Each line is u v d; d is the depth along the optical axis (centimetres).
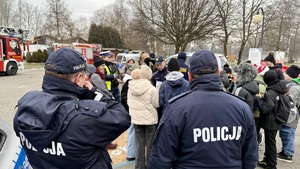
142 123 346
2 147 204
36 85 1318
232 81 644
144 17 2397
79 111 132
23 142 139
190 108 167
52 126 128
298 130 604
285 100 367
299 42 4209
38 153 134
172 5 2262
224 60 899
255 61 959
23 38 1955
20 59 1881
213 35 2383
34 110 131
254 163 181
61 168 133
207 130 164
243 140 173
